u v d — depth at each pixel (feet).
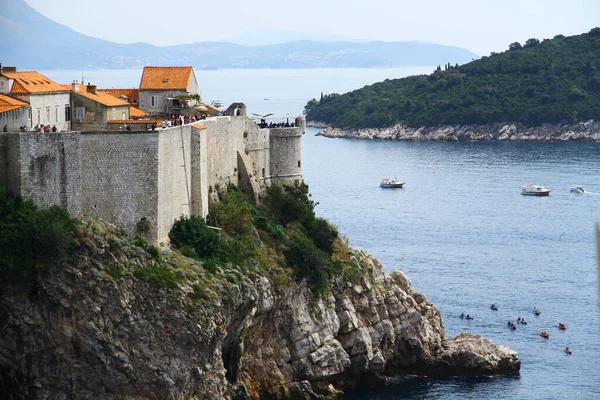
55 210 500.33
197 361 506.89
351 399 615.16
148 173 528.63
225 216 605.31
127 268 499.51
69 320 483.10
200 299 510.17
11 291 479.41
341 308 635.25
